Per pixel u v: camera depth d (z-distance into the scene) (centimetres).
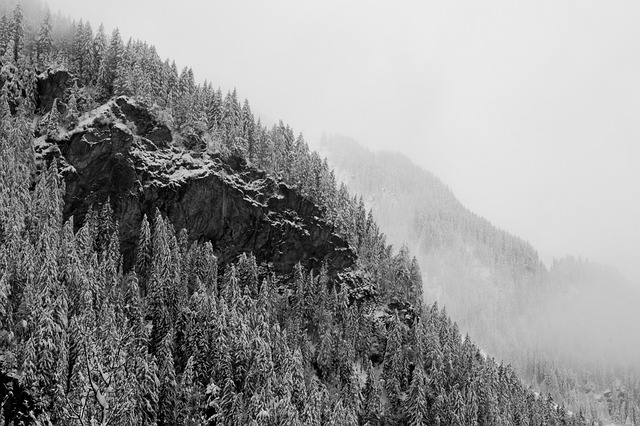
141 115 9806
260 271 10262
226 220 10081
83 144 9025
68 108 9250
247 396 7494
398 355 9819
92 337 5681
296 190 10975
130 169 9262
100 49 10231
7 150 7669
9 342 6184
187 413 7106
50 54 9850
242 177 10525
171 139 10025
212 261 9100
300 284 9956
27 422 5666
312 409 7719
